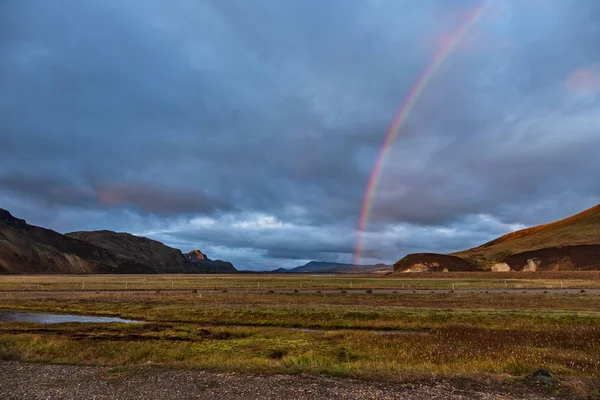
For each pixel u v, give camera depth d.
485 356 15.54
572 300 42.59
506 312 32.31
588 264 138.50
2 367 13.52
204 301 44.06
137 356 16.22
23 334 23.89
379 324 28.02
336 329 27.45
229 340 22.11
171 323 29.61
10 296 52.03
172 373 12.37
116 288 69.44
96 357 16.16
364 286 76.00
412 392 10.30
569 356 15.16
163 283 92.25
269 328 26.28
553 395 10.06
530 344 18.55
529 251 159.88
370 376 11.81
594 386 10.76
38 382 11.46
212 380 11.49
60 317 34.28
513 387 10.71
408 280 111.69
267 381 11.37
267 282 100.88
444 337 20.61
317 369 12.68
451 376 11.80
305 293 54.00
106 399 9.84
